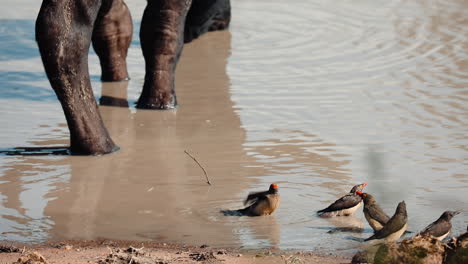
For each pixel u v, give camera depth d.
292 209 39.06
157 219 37.97
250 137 50.53
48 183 42.81
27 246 34.34
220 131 51.88
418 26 78.38
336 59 68.38
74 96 46.75
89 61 69.19
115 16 61.78
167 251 33.56
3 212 38.75
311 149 48.00
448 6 86.31
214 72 65.44
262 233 36.09
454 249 30.12
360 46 72.06
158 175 44.06
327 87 60.97
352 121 53.22
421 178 43.00
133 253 32.88
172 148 48.75
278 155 47.03
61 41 45.09
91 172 44.59
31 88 60.88
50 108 56.75
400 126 51.97
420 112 54.75
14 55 69.06
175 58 57.09
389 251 30.06
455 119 53.22
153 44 56.16
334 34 76.25
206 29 76.50
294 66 66.69
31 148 48.53
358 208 39.81
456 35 75.06
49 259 31.95
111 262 31.38
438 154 46.78
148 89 57.09
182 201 40.25
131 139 50.59
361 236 35.75
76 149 47.47
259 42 74.25
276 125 52.84
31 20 79.38
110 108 57.16
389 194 40.47
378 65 66.38
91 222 37.62
